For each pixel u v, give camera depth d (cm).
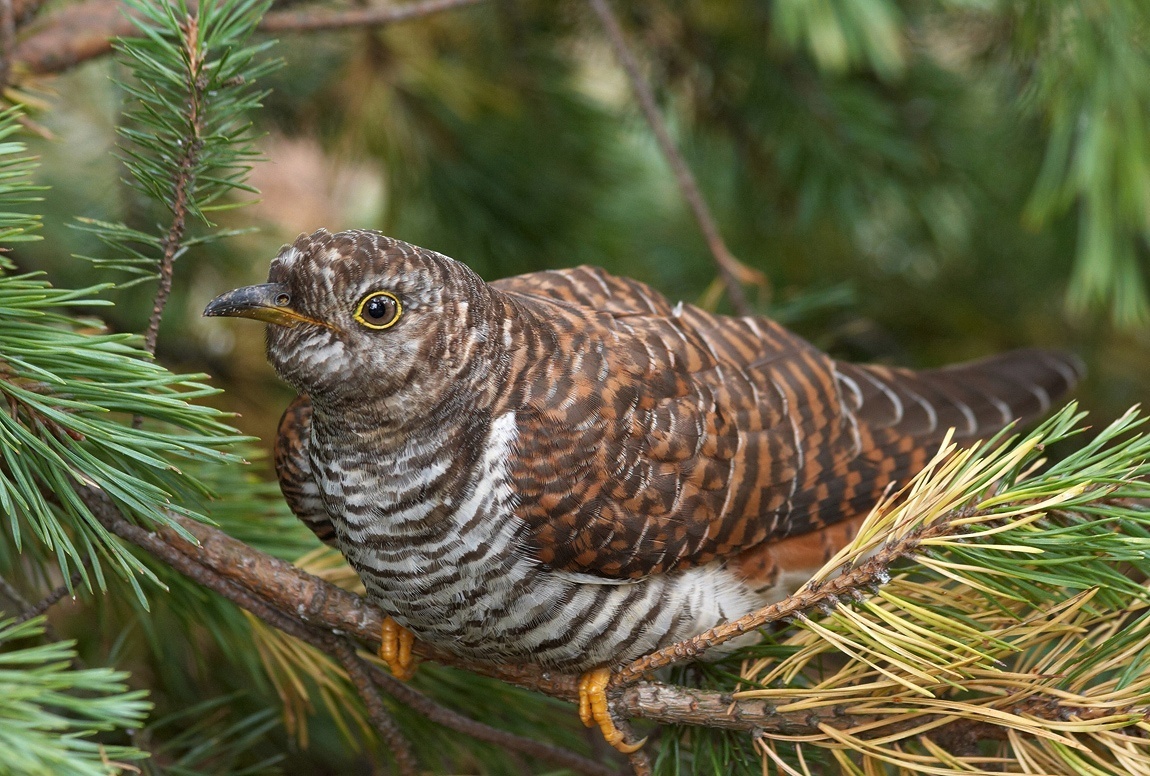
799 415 288
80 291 278
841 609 279
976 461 279
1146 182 289
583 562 284
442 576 284
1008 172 309
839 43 292
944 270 345
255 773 289
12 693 273
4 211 282
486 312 284
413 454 283
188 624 287
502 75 310
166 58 281
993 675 279
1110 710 279
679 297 322
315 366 283
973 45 307
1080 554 278
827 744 280
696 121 310
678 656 282
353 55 307
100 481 278
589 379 284
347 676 286
